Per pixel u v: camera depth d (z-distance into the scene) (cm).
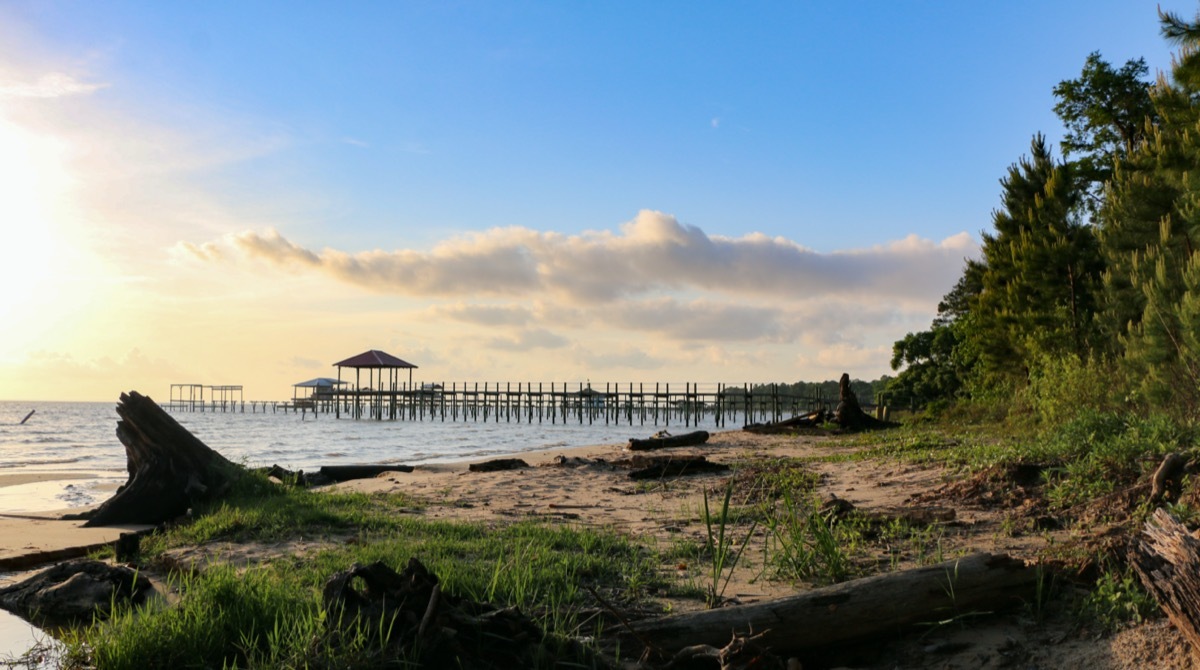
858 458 1697
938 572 510
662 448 2503
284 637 468
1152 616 463
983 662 453
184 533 930
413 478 1712
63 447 3750
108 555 882
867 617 485
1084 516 759
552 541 798
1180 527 405
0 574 812
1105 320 1967
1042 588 525
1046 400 1545
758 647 448
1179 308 1212
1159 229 1791
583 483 1527
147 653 458
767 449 2347
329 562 706
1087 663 434
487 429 6612
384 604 451
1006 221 2919
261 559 777
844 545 738
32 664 526
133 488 1101
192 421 8750
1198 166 1653
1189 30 1662
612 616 520
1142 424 984
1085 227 2503
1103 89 3397
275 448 3647
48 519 1134
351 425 7600
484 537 850
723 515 584
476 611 462
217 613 508
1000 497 905
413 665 416
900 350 6066
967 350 3441
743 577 654
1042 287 2483
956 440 1862
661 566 703
